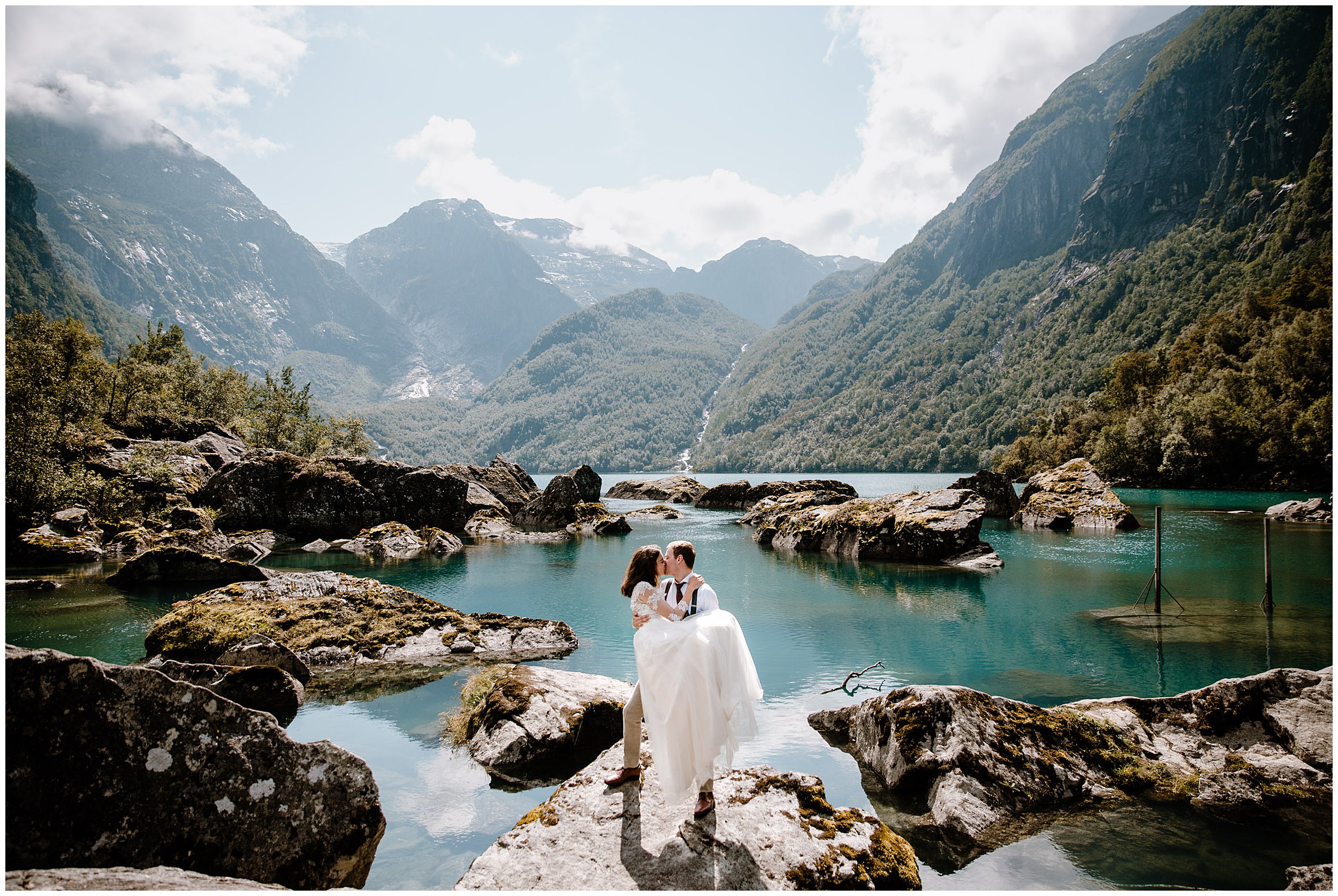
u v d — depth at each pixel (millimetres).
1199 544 24156
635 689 5098
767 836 4488
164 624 10266
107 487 25266
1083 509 31641
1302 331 59938
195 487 29969
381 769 6637
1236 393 63250
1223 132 168000
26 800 3770
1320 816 5668
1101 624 12797
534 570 20547
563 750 6953
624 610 14633
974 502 22953
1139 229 183625
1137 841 5312
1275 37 156750
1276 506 34844
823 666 10273
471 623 11688
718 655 4629
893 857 4496
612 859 4207
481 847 5191
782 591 16844
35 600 14359
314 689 9102
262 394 62781
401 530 26625
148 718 4238
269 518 28781
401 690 9039
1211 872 4863
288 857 4418
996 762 6031
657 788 5043
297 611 11227
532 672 8359
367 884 4652
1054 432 89188
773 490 49031
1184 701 7012
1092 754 6359
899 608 14680
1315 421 50719
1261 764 6277
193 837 4184
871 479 114062
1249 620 12891
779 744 7309
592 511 36188
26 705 3871
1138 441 65062
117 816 4000
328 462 31125
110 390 40375
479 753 6941
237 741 4480
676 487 61656
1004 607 14531
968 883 4730
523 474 47375
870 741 6891
